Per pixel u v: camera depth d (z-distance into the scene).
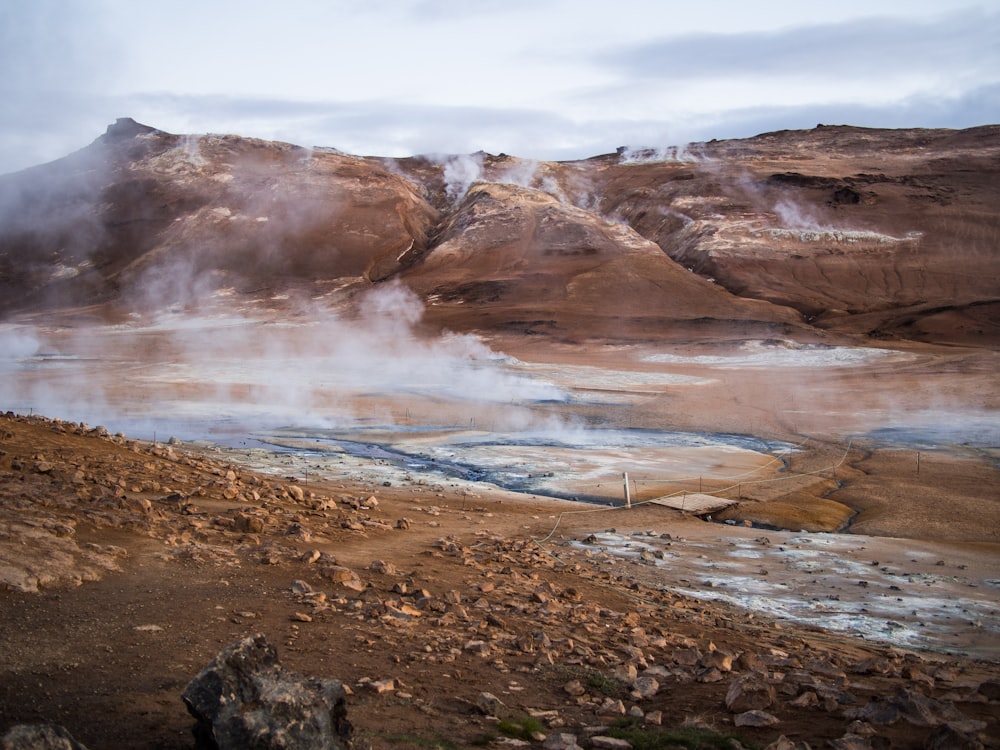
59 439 24.48
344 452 45.28
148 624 11.27
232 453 40.16
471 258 198.25
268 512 20.17
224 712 7.09
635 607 17.42
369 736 8.31
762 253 187.50
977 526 33.03
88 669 9.67
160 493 20.56
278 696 7.18
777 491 39.28
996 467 46.09
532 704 10.13
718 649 14.03
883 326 138.12
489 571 17.70
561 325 138.75
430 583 15.64
